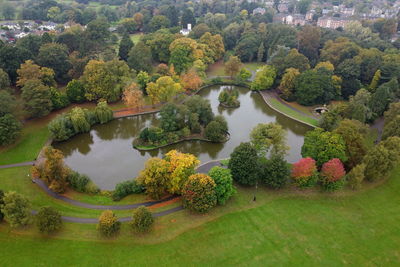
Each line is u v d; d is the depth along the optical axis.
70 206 75.19
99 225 64.88
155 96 125.31
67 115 109.31
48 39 154.00
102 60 136.88
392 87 129.38
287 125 127.00
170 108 108.44
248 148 81.06
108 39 198.62
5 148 97.12
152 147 105.56
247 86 162.75
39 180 83.56
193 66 157.38
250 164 78.88
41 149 99.38
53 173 76.44
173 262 61.59
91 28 181.88
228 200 78.12
